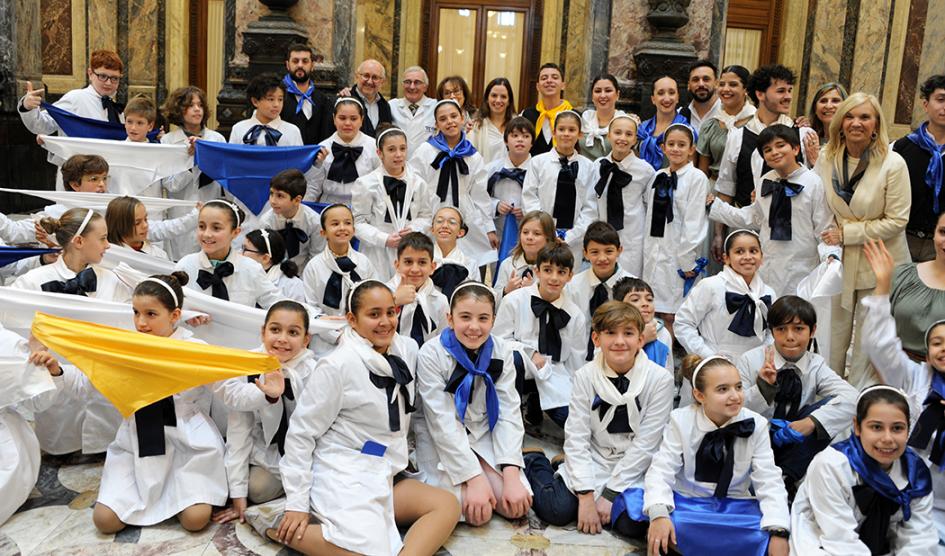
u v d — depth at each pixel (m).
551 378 4.38
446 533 3.31
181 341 3.39
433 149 5.74
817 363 3.97
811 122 5.54
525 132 5.74
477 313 3.67
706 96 6.12
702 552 3.27
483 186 5.79
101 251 4.04
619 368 3.73
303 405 3.40
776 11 11.93
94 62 6.29
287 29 7.32
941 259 3.84
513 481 3.62
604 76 6.16
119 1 11.59
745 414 3.49
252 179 5.65
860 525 3.19
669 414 3.69
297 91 6.38
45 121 6.12
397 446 3.52
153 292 3.55
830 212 4.69
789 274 4.84
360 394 3.43
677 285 5.30
